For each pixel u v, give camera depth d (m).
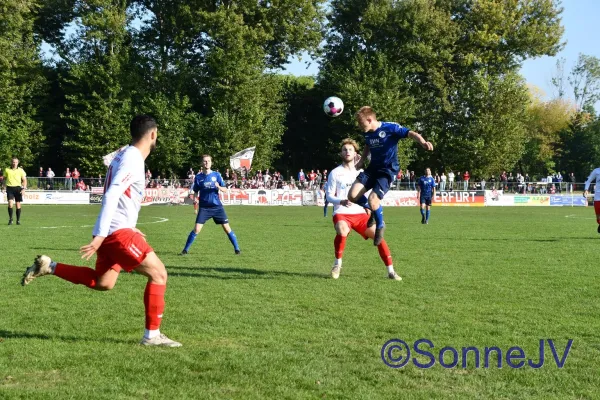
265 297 8.16
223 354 5.45
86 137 49.84
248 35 53.56
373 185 8.92
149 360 5.26
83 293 8.32
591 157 73.19
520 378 4.89
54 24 59.47
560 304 7.70
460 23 58.97
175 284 9.19
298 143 65.00
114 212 5.43
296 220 25.66
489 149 55.03
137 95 52.84
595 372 5.04
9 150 49.47
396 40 58.16
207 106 55.28
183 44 56.72
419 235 18.50
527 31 57.91
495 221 25.97
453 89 57.44
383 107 53.66
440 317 6.93
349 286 9.05
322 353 5.49
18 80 52.12
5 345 5.70
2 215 27.61
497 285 9.14
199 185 13.21
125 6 53.69
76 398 4.39
